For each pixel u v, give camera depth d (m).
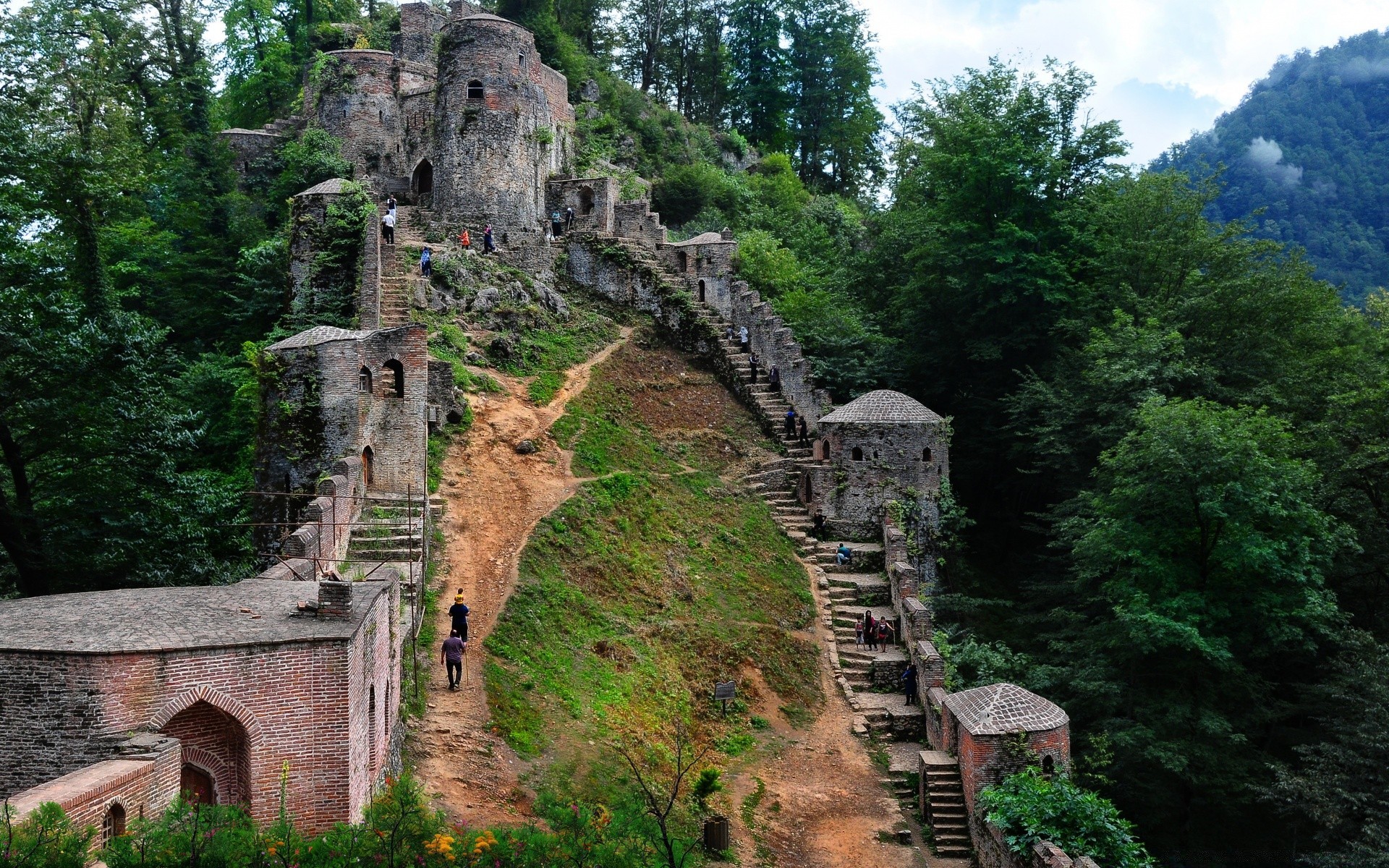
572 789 24.41
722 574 39.12
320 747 18.06
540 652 30.05
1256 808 35.97
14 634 17.28
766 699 34.19
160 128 59.91
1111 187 51.66
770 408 48.78
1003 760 28.25
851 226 71.44
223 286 52.84
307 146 56.62
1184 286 47.59
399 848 15.12
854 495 44.09
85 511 32.44
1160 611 34.09
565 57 70.00
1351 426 40.50
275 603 20.28
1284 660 38.47
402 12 65.94
